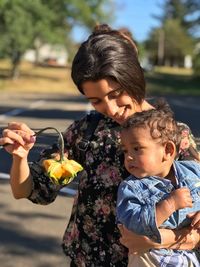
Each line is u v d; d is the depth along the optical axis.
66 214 5.69
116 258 2.30
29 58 62.12
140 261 2.14
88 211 2.32
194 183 2.20
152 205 2.09
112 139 2.29
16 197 2.37
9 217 5.61
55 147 2.39
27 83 39.12
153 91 36.91
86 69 2.13
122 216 2.13
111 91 2.16
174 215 2.12
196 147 2.33
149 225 2.06
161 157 2.15
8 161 6.69
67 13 41.25
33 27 38.22
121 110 2.21
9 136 2.22
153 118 2.13
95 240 2.33
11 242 4.96
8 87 36.56
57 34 40.62
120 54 2.15
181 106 22.17
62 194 6.06
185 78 55.16
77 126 2.38
